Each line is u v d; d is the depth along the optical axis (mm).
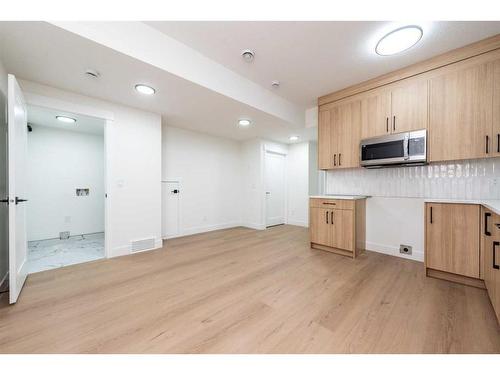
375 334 1349
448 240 2061
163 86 2369
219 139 4801
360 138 2848
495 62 1977
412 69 2438
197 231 4379
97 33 1681
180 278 2186
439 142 2254
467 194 2348
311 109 3891
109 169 2814
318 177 5418
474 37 1991
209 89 2424
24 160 2141
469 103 2098
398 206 2824
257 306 1669
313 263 2600
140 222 3111
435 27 1854
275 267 2477
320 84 2938
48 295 1836
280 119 3453
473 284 1974
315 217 3180
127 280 2137
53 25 1496
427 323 1450
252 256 2875
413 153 2357
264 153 4906
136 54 1876
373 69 2555
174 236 4012
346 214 2820
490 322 1452
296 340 1299
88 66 1997
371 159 2678
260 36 2043
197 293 1877
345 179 3332
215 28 1960
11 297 1677
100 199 4547
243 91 2799
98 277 2205
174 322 1473
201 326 1431
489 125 2004
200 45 2197
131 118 3004
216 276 2234
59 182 4055
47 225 3918
